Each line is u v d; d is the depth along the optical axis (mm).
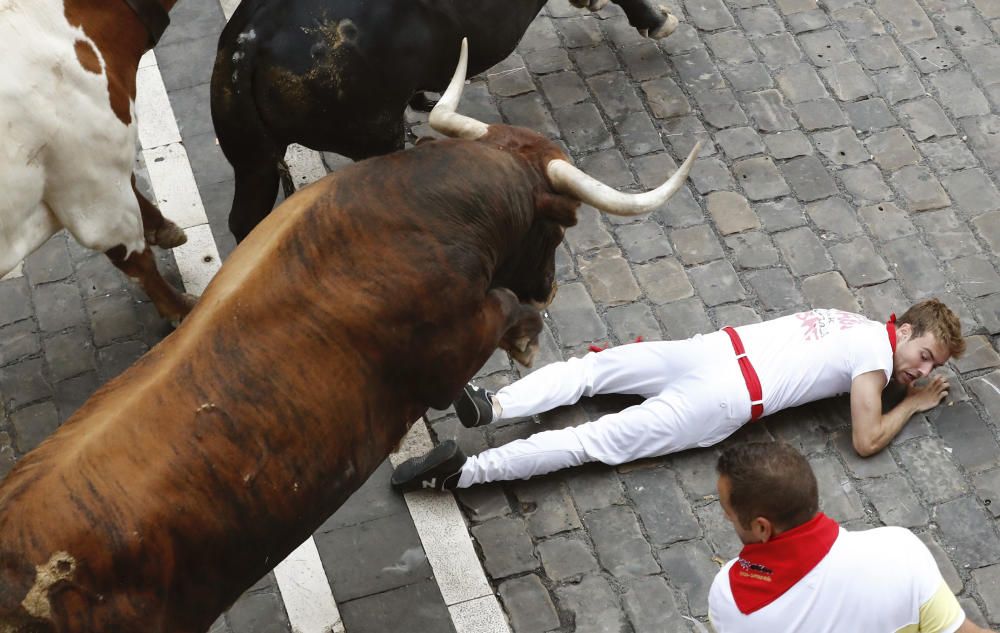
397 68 4746
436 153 3865
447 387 3990
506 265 4168
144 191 6238
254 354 3549
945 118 6367
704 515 5012
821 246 5875
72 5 4500
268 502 3557
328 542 4953
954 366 5387
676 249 5891
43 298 5805
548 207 4000
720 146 6309
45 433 5359
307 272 3648
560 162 3953
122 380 3516
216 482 3438
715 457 5156
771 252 5863
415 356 3836
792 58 6684
